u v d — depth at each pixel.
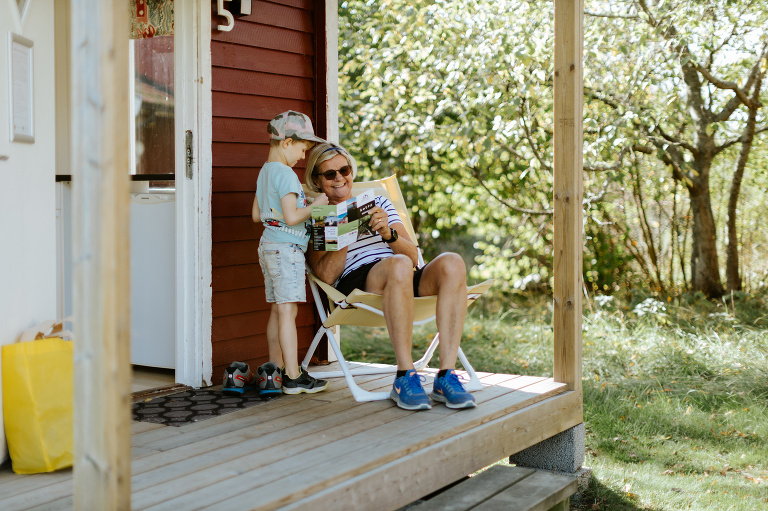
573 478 3.59
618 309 7.82
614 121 7.24
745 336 6.84
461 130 7.60
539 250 8.84
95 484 1.79
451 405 3.27
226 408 3.38
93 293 1.76
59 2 4.50
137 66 4.15
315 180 3.78
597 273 8.65
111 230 1.74
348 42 8.80
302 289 3.59
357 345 8.03
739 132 8.05
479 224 9.47
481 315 8.68
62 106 4.50
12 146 2.67
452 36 7.53
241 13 4.02
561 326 3.80
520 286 8.23
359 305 3.41
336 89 4.60
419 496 2.73
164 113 4.10
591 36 7.43
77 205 1.76
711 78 7.69
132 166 4.21
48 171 2.98
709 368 6.24
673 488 4.02
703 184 8.19
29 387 2.53
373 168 9.73
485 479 3.51
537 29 7.14
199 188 3.85
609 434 4.96
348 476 2.45
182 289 3.90
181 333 3.92
